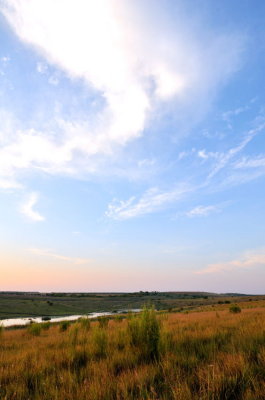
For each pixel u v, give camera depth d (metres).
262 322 9.09
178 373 3.56
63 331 15.02
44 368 4.54
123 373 3.89
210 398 2.79
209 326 10.23
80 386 3.48
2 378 4.09
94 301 123.38
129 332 6.41
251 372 3.20
